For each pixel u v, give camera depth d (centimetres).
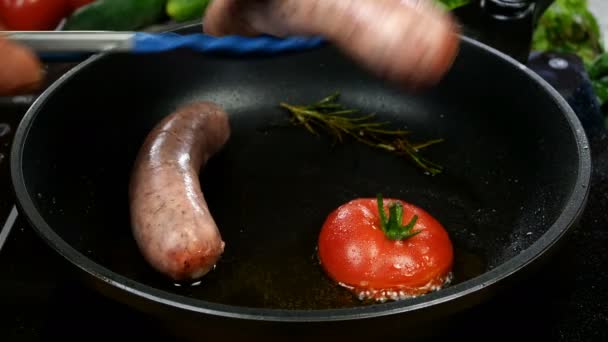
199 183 47
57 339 41
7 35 36
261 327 34
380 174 50
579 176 41
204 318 35
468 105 52
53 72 58
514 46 56
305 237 45
